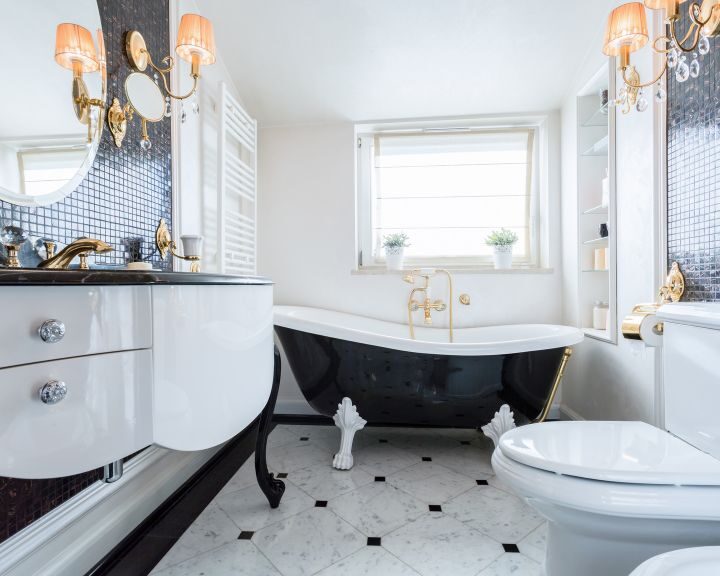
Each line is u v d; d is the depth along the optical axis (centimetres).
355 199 301
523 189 305
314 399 225
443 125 305
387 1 223
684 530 94
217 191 230
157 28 191
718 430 106
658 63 176
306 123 304
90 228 145
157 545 147
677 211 166
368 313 297
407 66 258
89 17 144
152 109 179
